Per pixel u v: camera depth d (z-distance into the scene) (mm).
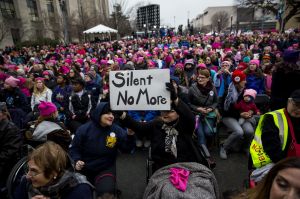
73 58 14836
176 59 11117
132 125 2998
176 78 5527
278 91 3609
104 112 2980
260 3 40406
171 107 2785
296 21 45969
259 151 2500
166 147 2809
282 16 28859
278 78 3572
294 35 20531
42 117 3316
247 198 1497
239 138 4352
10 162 3070
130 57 12547
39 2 39062
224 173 4066
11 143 3037
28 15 37375
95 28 21594
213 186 2488
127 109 2895
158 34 40938
